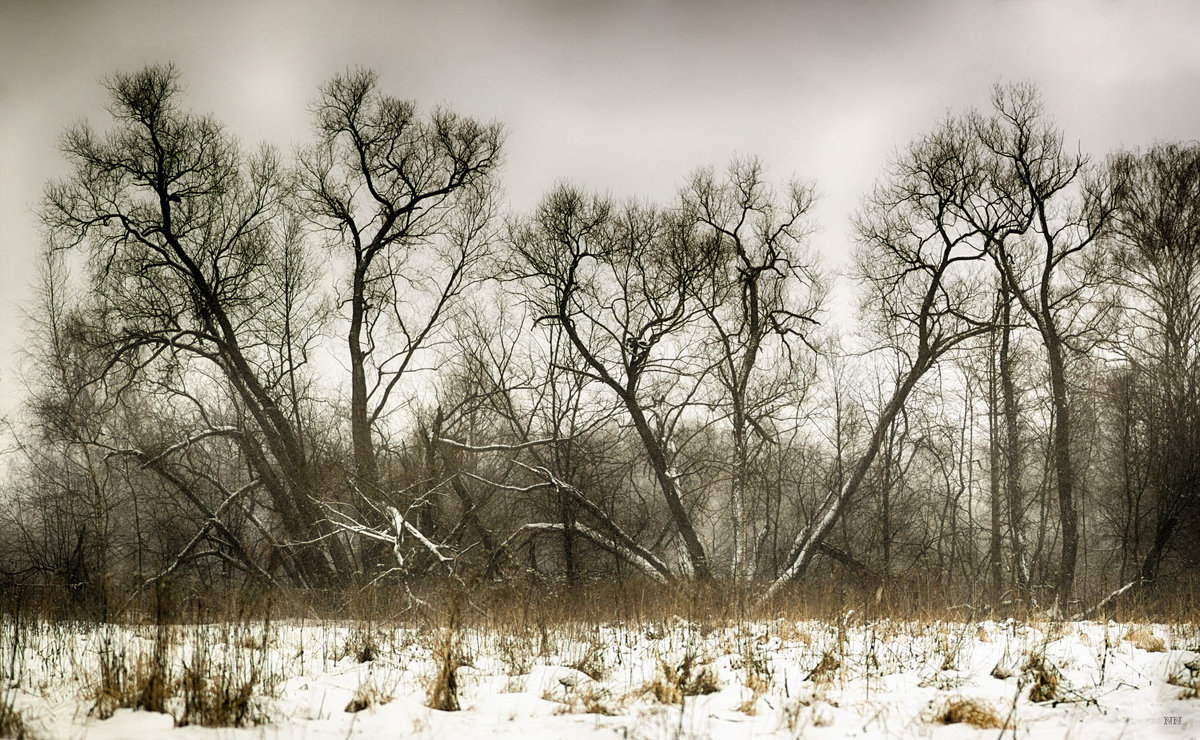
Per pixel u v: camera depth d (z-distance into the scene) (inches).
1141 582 1045.8
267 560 1180.5
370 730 297.4
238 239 1188.5
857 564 1170.0
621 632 596.4
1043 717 305.4
